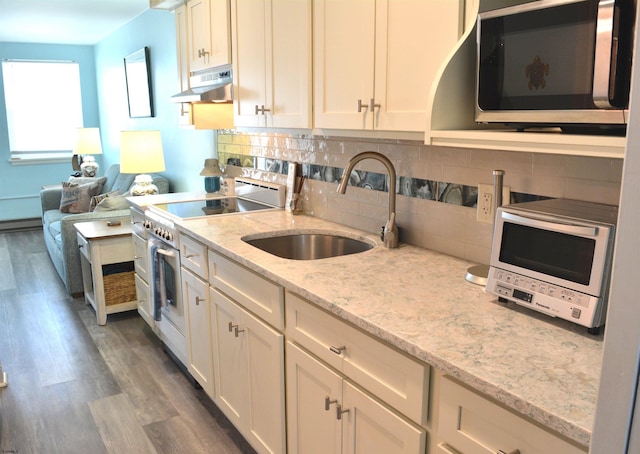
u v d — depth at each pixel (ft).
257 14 7.98
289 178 9.50
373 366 4.72
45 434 8.25
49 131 24.17
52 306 13.84
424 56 5.23
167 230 9.39
